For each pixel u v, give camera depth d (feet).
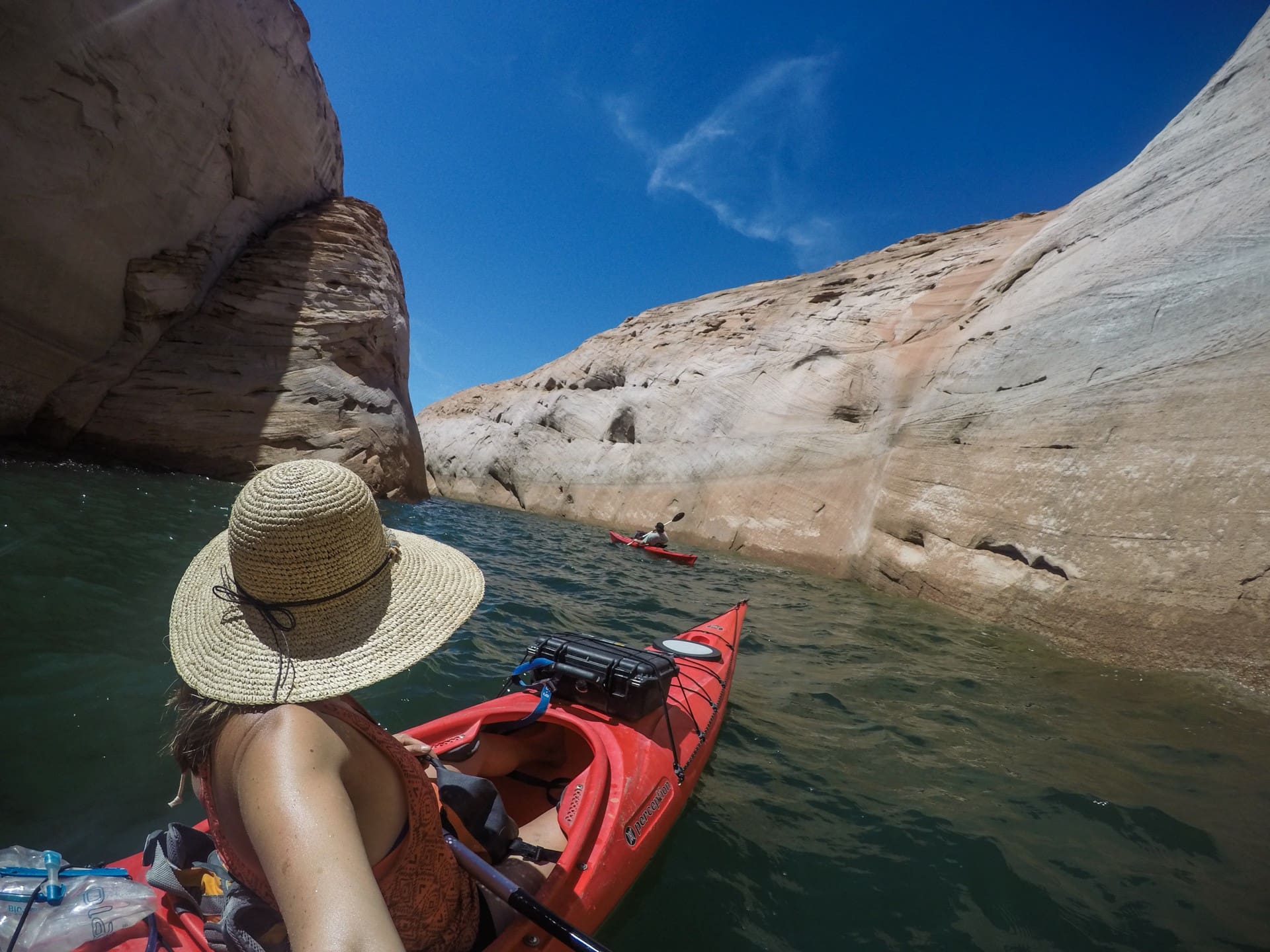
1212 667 16.38
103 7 30.50
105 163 32.45
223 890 4.35
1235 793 10.50
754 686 14.39
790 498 40.32
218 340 40.32
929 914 7.29
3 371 30.58
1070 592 20.52
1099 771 11.16
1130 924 7.27
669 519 48.83
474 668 13.15
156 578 15.11
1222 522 17.67
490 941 4.72
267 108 43.86
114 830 7.04
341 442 41.01
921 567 27.68
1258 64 25.94
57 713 8.95
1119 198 29.76
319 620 3.35
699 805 8.99
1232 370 19.53
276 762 2.83
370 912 2.48
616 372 64.95
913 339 40.63
